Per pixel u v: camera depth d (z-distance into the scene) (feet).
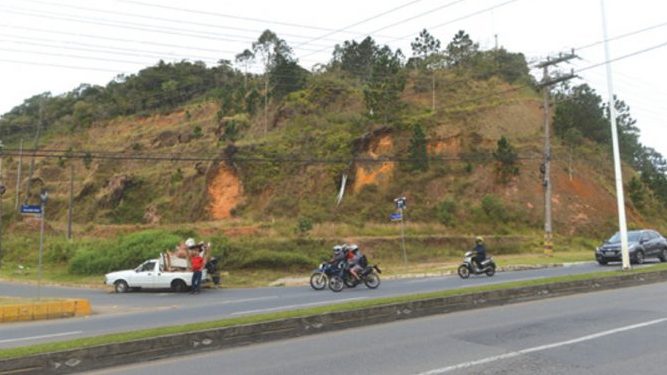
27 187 244.63
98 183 223.51
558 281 46.85
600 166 194.49
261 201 167.63
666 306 38.32
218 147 202.59
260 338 29.43
